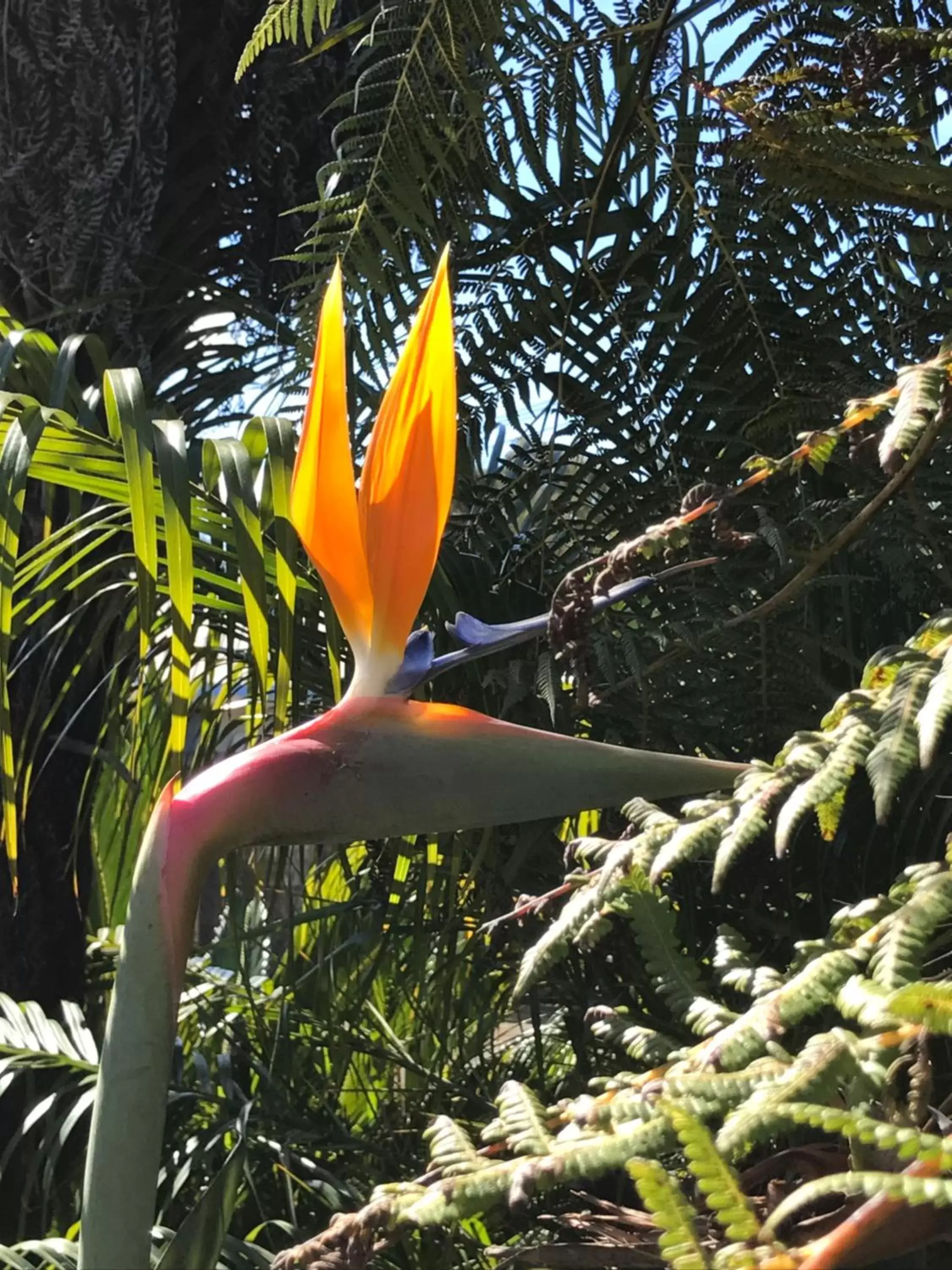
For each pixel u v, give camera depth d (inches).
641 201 39.6
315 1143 41.0
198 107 46.4
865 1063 14.5
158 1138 16.6
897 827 32.4
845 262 37.0
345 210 39.4
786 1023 14.7
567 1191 28.8
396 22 37.8
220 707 47.8
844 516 33.8
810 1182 15.9
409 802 17.8
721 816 16.9
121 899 55.8
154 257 44.9
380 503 18.7
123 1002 16.8
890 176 23.8
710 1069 14.6
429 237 39.8
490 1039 48.4
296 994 52.0
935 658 16.1
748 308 37.3
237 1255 31.4
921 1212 11.2
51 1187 37.6
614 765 17.8
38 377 35.6
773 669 34.1
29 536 42.3
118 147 40.6
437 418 18.5
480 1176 14.6
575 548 39.7
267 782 17.7
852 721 16.5
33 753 39.6
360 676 18.7
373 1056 48.7
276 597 36.4
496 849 39.4
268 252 50.2
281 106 46.0
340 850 48.6
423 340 18.4
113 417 30.8
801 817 15.2
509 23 37.7
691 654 34.5
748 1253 11.0
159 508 33.4
